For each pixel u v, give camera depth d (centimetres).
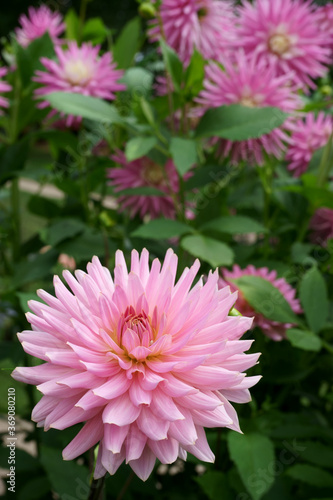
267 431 64
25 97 82
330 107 95
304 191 74
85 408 35
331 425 77
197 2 78
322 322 65
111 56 84
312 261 72
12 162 81
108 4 439
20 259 88
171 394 37
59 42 92
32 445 100
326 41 81
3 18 407
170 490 76
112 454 36
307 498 68
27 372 38
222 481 63
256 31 80
